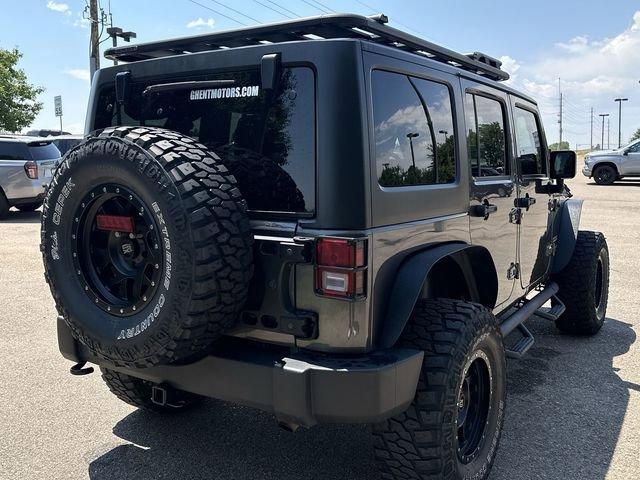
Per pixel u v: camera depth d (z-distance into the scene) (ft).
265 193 7.97
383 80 8.10
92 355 9.34
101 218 8.06
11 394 12.89
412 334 8.34
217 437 10.96
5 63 107.04
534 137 14.62
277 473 9.69
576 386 13.33
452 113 10.03
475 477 8.85
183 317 7.16
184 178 7.18
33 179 43.45
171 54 10.33
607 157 68.59
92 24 65.72
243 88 8.23
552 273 16.24
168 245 7.16
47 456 10.25
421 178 8.96
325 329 7.43
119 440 10.84
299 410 7.25
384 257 7.79
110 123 10.01
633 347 16.08
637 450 10.41
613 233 35.01
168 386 8.83
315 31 8.57
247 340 8.22
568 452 10.34
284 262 7.52
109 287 8.20
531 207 13.78
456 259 9.99
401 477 8.29
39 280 24.14
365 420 7.27
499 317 13.39
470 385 9.28
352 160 7.37
